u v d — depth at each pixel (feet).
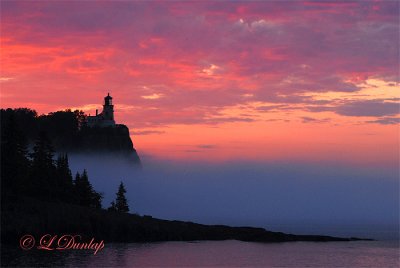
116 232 592.19
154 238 621.31
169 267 433.07
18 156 598.34
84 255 476.54
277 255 539.29
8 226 502.79
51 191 628.69
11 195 571.69
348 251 604.90
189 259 481.05
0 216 516.32
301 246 642.22
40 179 624.18
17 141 606.96
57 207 583.17
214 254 523.70
